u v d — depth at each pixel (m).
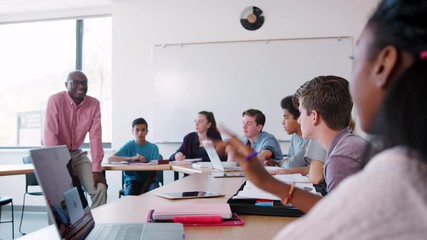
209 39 4.33
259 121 3.15
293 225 0.42
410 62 0.40
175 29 4.41
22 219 4.17
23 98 4.95
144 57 4.48
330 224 0.37
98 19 4.82
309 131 1.31
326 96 1.25
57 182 0.81
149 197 1.49
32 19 4.94
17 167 3.07
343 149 1.16
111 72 4.56
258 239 0.90
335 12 4.10
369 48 0.45
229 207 1.15
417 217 0.34
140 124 3.94
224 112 4.25
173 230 0.94
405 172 0.36
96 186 3.19
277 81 4.17
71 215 0.83
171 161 3.61
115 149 4.46
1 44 4.99
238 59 4.25
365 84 0.46
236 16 4.28
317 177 1.62
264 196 1.28
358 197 0.37
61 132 3.13
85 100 3.25
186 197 1.46
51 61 4.90
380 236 0.34
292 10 4.17
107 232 0.92
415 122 0.37
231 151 1.01
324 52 4.10
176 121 4.35
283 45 4.17
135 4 4.51
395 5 0.42
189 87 4.34
